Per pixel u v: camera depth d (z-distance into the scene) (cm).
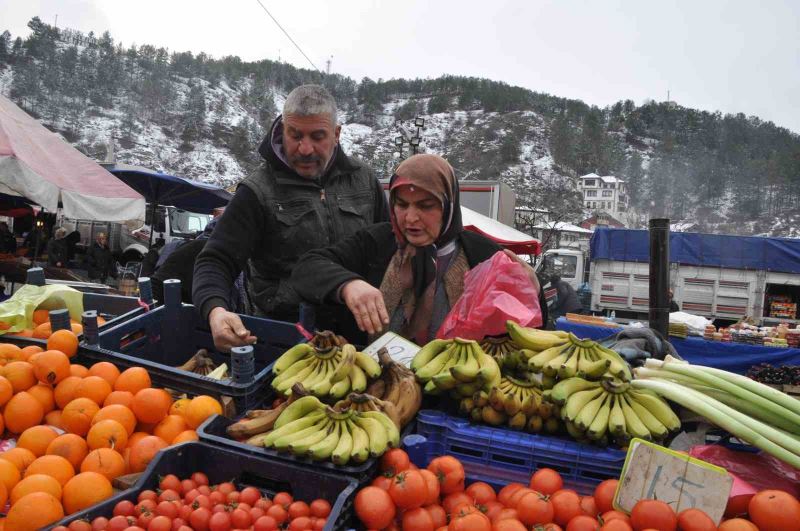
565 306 1012
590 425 160
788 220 9994
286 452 156
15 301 268
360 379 185
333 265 223
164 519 140
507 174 12738
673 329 848
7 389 190
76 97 13925
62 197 944
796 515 138
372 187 301
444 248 235
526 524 147
